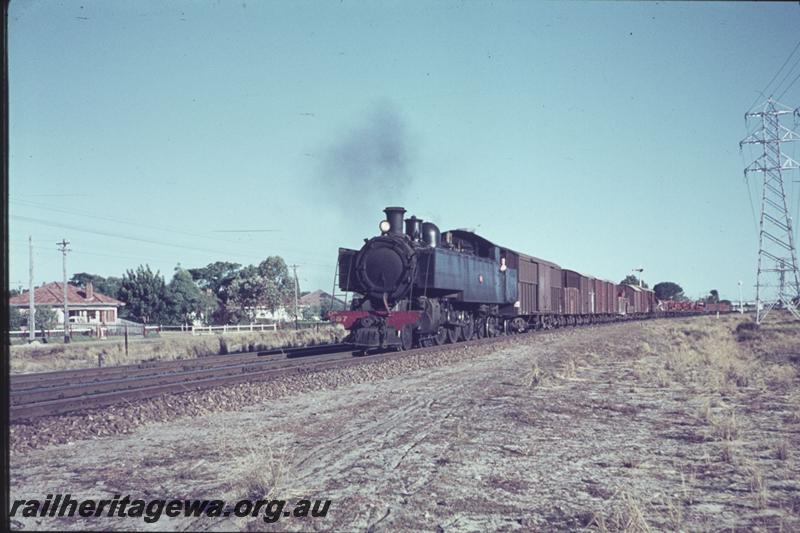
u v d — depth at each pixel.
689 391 14.55
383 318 21.38
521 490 7.09
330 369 16.75
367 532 5.75
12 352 30.91
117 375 17.25
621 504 6.66
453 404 12.31
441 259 23.62
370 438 9.29
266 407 11.94
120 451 8.58
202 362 20.34
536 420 10.84
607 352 25.20
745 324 48.22
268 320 87.19
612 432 10.09
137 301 81.56
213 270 120.25
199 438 9.31
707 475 7.80
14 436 8.95
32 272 49.19
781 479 7.68
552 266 44.81
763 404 12.85
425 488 7.04
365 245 23.48
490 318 33.06
